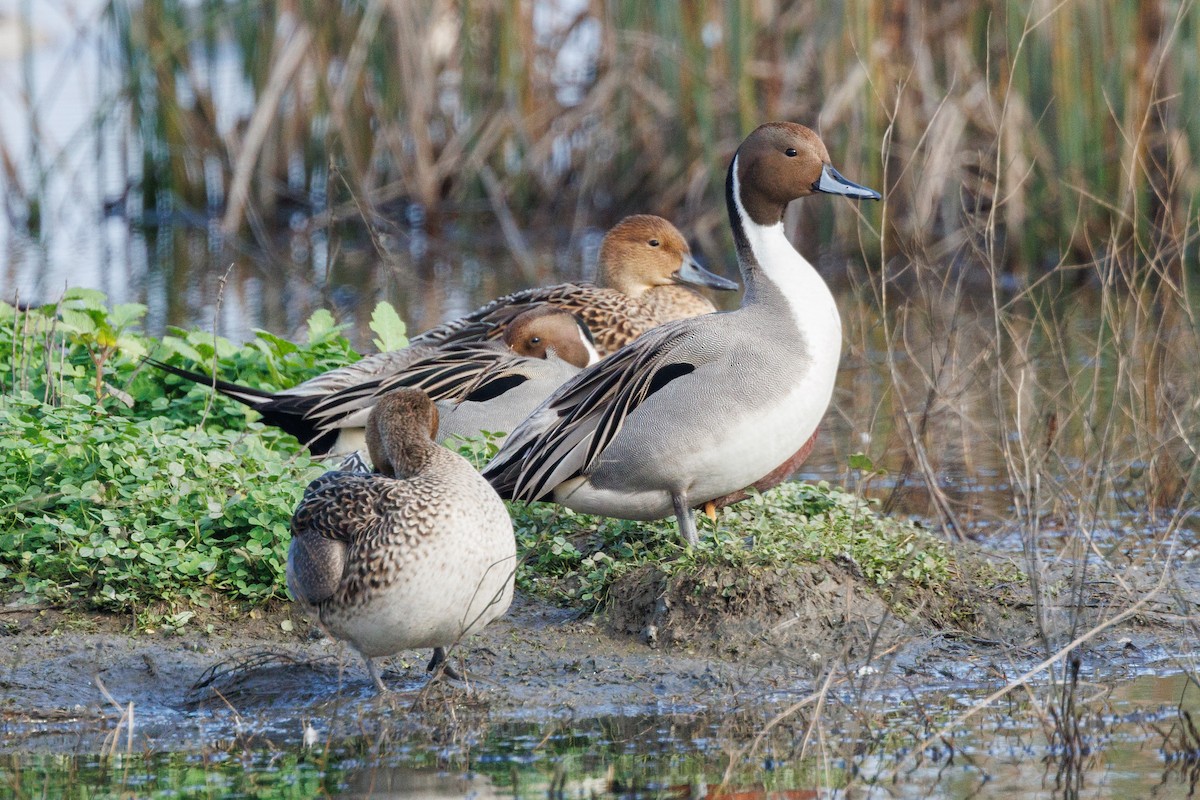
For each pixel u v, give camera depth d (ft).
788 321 31.81
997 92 73.41
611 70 84.23
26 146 96.94
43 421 34.01
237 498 31.76
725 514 34.63
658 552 32.53
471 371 38.78
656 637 30.19
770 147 33.12
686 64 80.74
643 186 86.89
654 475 31.48
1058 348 41.50
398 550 25.35
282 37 86.89
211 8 88.12
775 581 30.50
